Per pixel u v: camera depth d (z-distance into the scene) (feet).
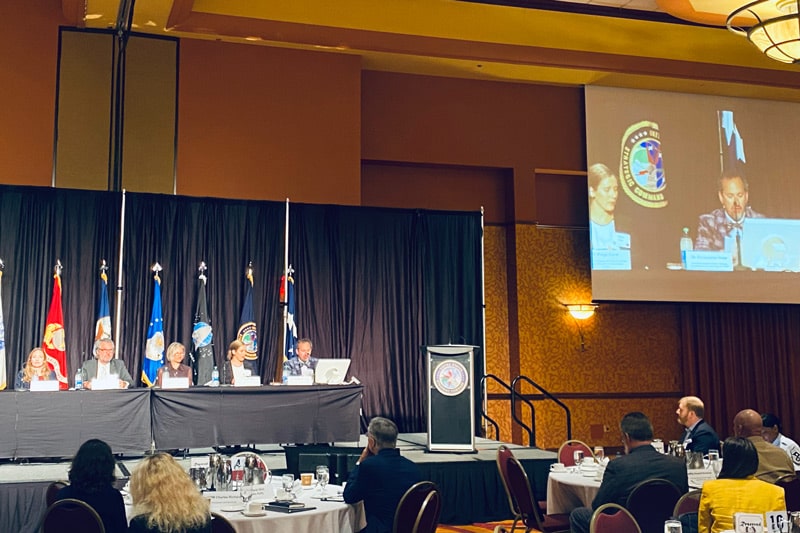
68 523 12.84
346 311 33.55
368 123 37.40
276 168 33.71
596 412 39.60
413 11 35.32
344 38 34.24
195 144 32.76
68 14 30.76
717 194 40.68
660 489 15.60
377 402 33.71
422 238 34.94
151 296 30.81
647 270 39.17
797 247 41.52
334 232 33.68
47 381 23.15
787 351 42.75
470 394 26.71
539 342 39.09
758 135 41.78
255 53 33.96
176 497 11.69
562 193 40.88
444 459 25.09
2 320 26.23
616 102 39.96
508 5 36.47
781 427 42.14
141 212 31.07
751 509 12.47
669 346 41.29
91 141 31.45
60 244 29.99
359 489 15.88
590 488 19.06
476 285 35.45
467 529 24.84
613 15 37.52
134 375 30.22
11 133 30.53
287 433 24.88
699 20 36.06
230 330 31.71
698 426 22.57
